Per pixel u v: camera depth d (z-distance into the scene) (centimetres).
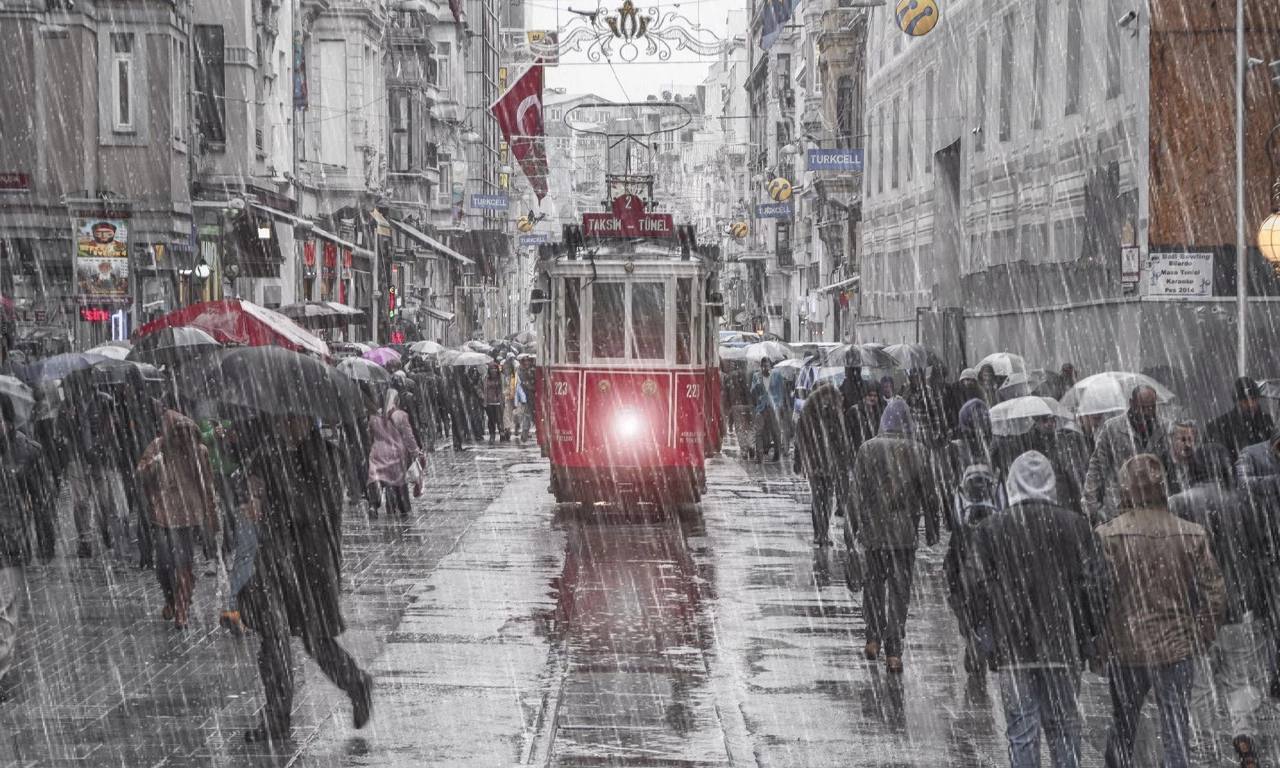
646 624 1711
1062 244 4012
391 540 2444
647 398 2723
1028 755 997
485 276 12638
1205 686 1162
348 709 1309
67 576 2044
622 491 2733
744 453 4259
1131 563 996
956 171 5541
